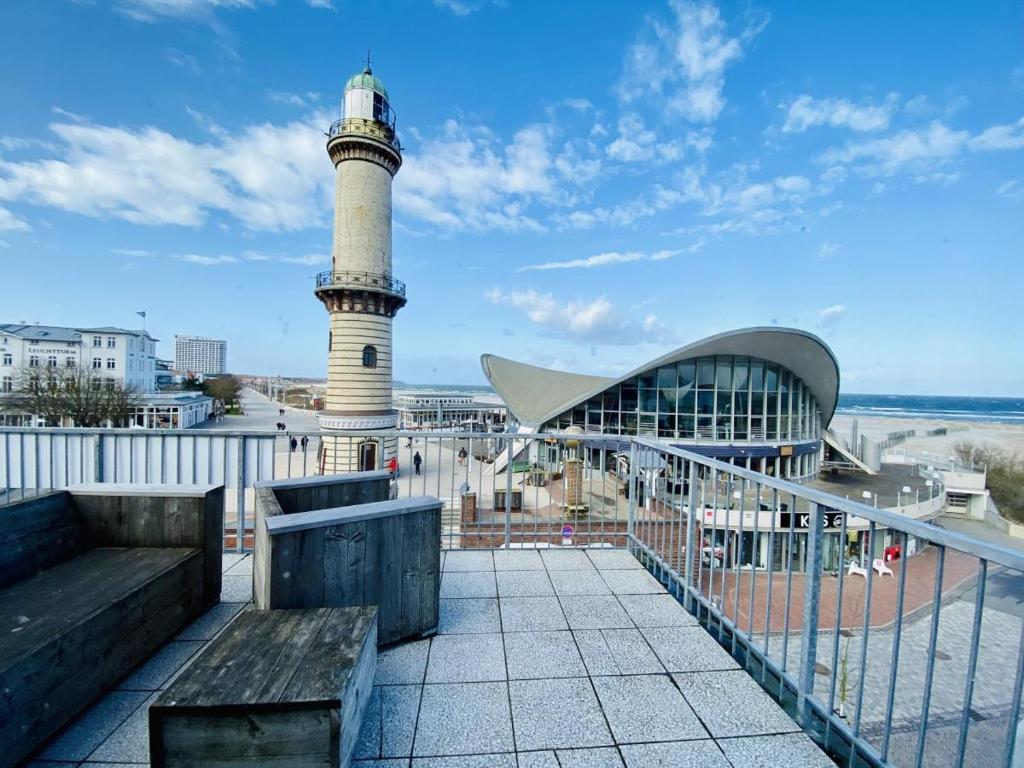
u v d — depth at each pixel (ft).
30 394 112.47
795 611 38.81
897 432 206.59
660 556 13.99
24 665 6.44
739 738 7.72
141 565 9.77
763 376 81.92
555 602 12.15
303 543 8.79
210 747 5.81
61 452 16.22
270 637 7.33
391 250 72.95
